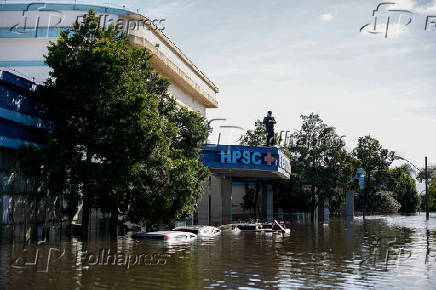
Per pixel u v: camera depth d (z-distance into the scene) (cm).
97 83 2284
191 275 1333
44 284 1170
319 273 1395
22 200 2459
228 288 1150
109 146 2269
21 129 2409
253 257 1792
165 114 2983
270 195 5794
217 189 5509
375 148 8131
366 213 9056
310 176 6394
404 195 11788
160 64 3934
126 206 2731
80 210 3119
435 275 1370
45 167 2298
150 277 1291
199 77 5416
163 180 2667
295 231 3656
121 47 2419
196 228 3128
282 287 1171
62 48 2417
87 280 1231
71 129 2300
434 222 5428
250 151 4509
